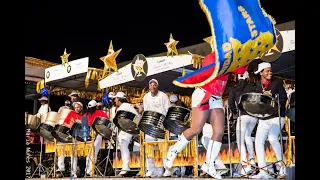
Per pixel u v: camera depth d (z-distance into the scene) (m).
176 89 8.66
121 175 6.11
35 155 8.28
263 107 4.20
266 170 4.59
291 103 4.81
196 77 3.38
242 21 3.18
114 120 5.71
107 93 7.39
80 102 6.94
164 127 5.10
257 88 4.84
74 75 7.80
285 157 5.25
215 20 3.20
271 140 4.83
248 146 5.08
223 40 3.16
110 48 7.05
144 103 6.07
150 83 5.94
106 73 7.59
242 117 5.02
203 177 4.75
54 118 6.94
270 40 3.26
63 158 7.25
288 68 7.31
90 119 6.67
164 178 4.60
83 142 6.63
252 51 3.23
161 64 6.35
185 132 4.34
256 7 3.30
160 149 5.48
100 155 7.59
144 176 5.71
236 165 5.73
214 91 4.05
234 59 3.20
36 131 7.77
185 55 6.16
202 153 5.47
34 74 8.77
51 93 9.20
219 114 4.18
